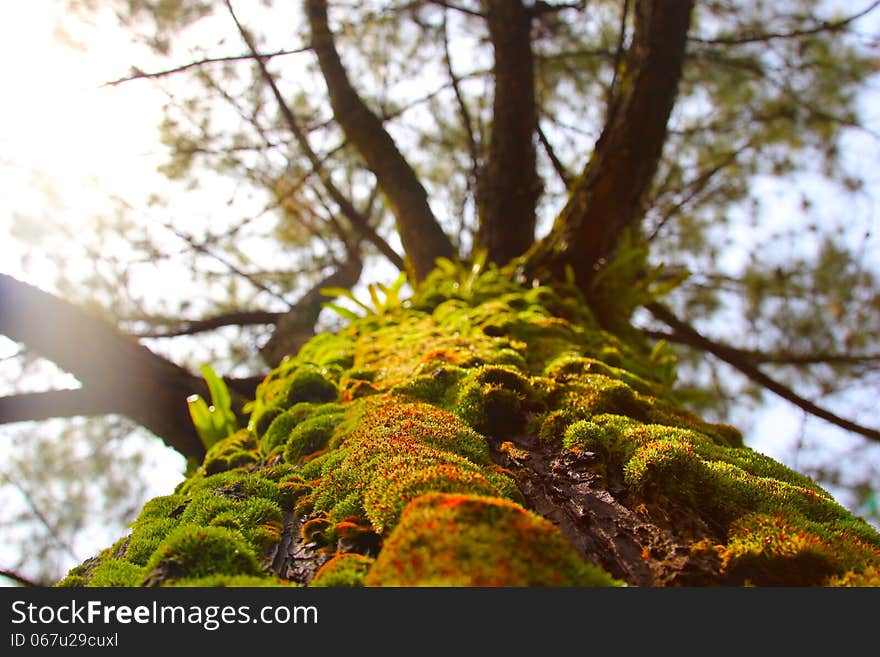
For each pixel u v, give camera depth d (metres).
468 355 2.17
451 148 6.38
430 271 4.42
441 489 1.14
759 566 1.09
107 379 3.57
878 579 1.02
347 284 5.79
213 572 1.09
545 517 1.26
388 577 0.89
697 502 1.27
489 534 0.91
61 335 3.51
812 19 5.33
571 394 1.84
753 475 1.41
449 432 1.54
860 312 5.53
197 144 5.22
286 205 5.76
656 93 3.55
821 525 1.20
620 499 1.31
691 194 5.68
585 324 3.21
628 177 3.61
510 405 1.73
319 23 5.08
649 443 1.44
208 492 1.46
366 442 1.50
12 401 3.58
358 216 5.35
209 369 2.90
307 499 1.38
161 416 3.66
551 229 3.92
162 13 4.68
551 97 6.21
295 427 1.83
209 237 5.41
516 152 4.30
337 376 2.37
